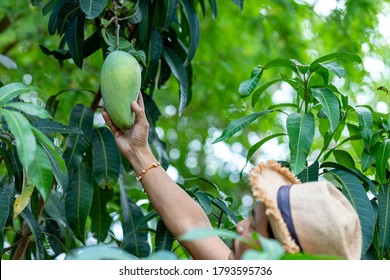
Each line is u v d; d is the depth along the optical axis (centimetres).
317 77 300
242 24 580
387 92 297
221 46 593
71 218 311
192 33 337
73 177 317
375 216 284
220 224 301
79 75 537
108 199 348
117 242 357
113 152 320
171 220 242
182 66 333
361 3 512
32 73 538
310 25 561
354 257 193
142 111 255
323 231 182
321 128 303
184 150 704
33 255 339
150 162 252
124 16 311
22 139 197
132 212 341
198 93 615
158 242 283
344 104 287
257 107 603
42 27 550
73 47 308
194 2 372
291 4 553
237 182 696
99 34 319
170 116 684
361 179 291
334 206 185
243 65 585
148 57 319
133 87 256
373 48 552
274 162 204
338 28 540
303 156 261
